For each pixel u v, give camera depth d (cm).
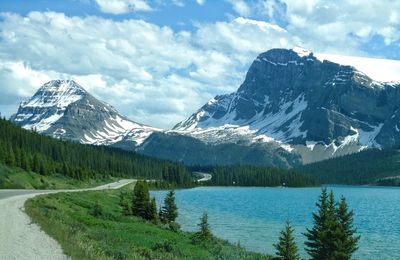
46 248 2836
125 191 15388
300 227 10156
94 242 3309
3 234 3338
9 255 2617
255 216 12425
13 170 13062
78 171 17838
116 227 5569
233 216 12262
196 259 4397
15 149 14600
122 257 3030
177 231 7231
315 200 19775
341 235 5784
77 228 4009
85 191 10906
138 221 7225
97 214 6762
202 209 14212
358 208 16588
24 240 3100
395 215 13862
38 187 12600
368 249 7856
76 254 2653
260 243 7875
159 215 8900
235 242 7781
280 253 5731
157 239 5088
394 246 8144
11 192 8394
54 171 16450
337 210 6050
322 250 5841
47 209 5406
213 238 6562
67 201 7456
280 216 12581
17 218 4219
